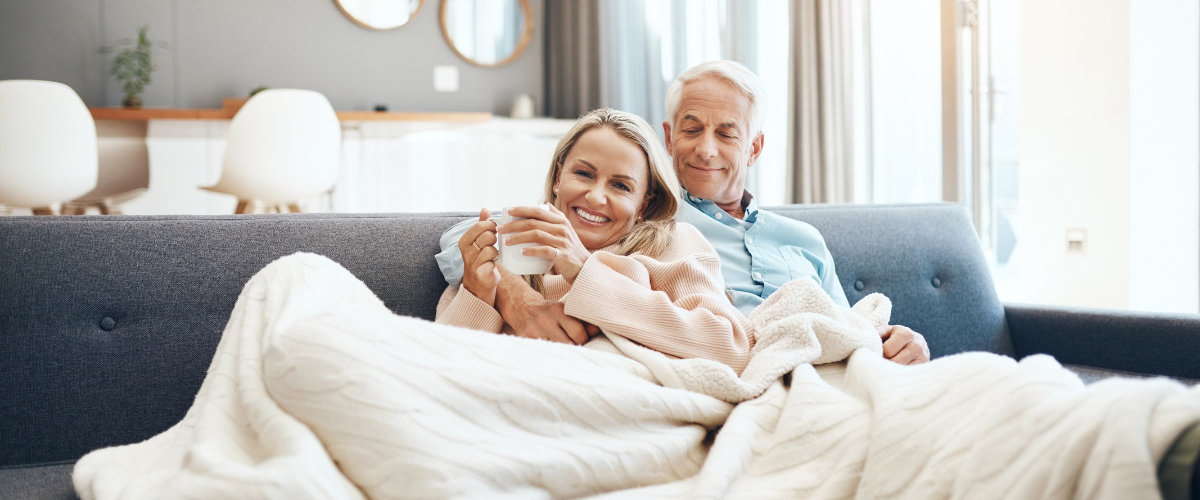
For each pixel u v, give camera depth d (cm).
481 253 107
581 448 75
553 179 129
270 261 121
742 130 149
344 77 523
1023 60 321
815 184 362
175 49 491
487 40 548
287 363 73
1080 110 302
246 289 94
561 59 541
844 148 360
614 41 488
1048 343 169
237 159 359
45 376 107
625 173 119
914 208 179
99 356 110
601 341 100
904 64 354
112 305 112
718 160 148
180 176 456
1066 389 65
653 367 91
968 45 334
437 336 79
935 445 70
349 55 524
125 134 437
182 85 494
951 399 72
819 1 358
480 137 522
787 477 78
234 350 86
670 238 123
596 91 498
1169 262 296
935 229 176
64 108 341
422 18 536
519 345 84
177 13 490
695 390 90
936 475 67
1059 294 313
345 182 497
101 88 479
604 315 98
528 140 531
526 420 75
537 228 101
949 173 333
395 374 71
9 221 110
